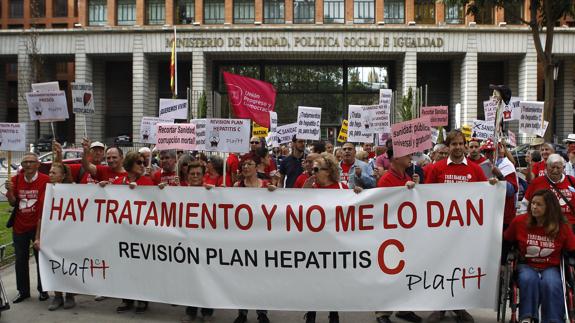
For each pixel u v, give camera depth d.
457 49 40.44
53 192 6.82
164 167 7.79
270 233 6.14
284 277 6.12
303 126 13.84
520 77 41.62
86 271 6.67
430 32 40.41
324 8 42.44
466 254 5.91
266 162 9.20
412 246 5.96
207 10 42.59
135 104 41.38
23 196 7.10
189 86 42.88
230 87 9.59
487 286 5.89
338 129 43.75
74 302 7.00
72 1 55.59
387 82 43.81
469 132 17.86
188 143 8.41
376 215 6.02
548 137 17.70
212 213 6.27
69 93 54.66
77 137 42.59
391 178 6.30
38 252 6.91
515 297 5.74
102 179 7.73
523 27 40.06
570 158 9.34
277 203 6.14
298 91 43.84
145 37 41.31
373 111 12.20
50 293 7.62
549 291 5.58
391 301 5.97
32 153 7.10
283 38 40.59
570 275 5.60
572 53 40.47
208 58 42.66
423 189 5.96
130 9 42.72
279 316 6.73
